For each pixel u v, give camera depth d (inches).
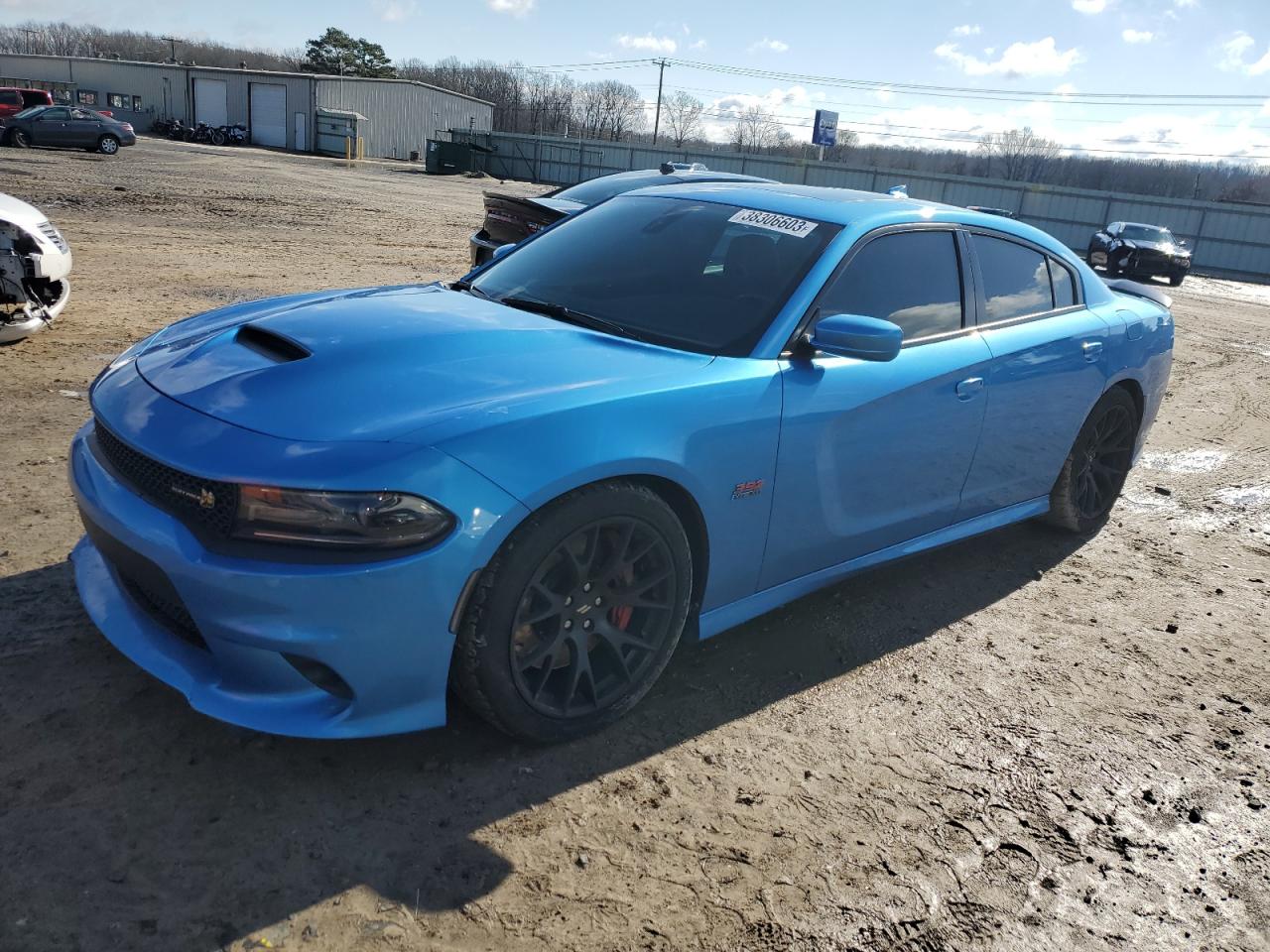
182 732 94.4
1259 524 199.6
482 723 101.4
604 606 97.2
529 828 86.9
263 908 74.7
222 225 533.6
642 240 131.7
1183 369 387.5
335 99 2055.9
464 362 96.3
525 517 84.7
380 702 83.7
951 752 106.7
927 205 140.3
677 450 96.5
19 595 115.8
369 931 73.7
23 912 71.6
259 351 99.9
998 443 142.5
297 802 86.6
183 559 80.1
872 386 117.5
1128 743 112.7
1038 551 171.9
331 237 530.6
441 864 81.4
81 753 89.8
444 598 82.0
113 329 263.0
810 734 106.9
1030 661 130.1
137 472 87.7
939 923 81.7
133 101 2287.2
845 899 83.0
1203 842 96.2
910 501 130.9
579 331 109.8
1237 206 1305.4
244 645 80.4
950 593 150.0
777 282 117.0
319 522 78.2
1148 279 952.9
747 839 89.0
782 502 110.7
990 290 142.6
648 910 79.2
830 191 143.8
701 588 107.8
